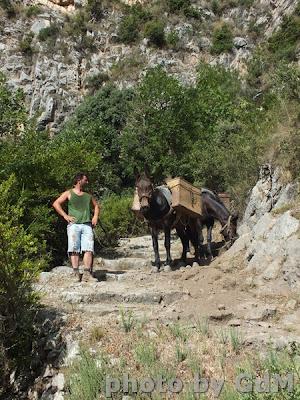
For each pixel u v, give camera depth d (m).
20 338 7.40
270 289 8.84
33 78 60.28
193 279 9.91
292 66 14.94
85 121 43.62
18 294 7.38
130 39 64.31
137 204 11.20
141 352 6.62
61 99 57.56
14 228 7.33
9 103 15.38
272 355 6.25
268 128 14.85
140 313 8.01
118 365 6.55
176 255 13.61
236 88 44.25
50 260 11.19
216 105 34.22
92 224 9.84
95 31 65.12
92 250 9.77
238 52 62.34
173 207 11.09
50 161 12.75
